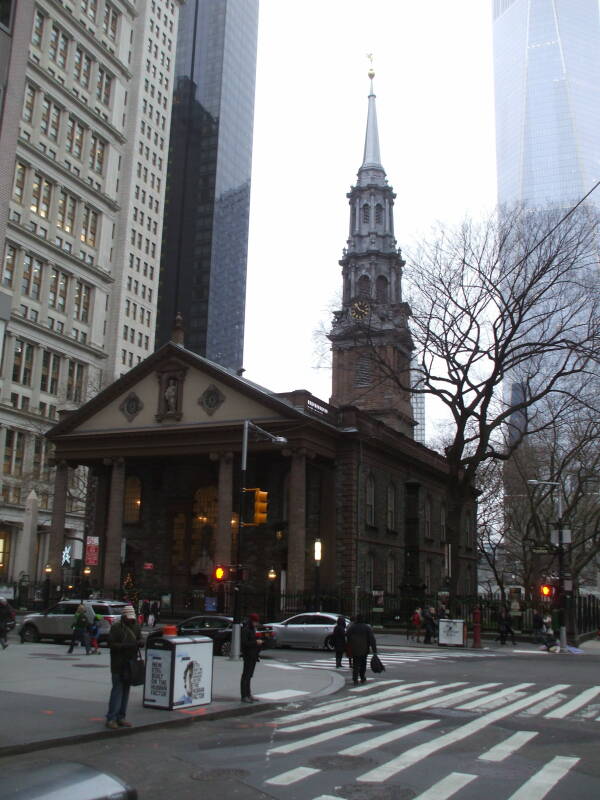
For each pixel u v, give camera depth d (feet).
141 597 158.92
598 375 134.92
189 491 173.58
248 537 163.73
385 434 180.14
